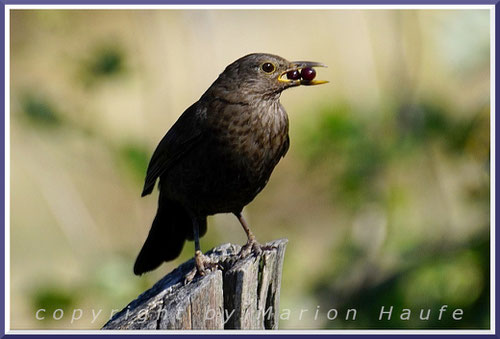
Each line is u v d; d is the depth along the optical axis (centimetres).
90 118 1326
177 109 1485
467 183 1150
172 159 952
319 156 1282
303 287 1243
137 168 1315
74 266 1485
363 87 1332
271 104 943
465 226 1121
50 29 1350
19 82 1320
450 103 1205
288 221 1467
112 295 1202
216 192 952
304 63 954
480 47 1098
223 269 873
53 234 1545
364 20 1402
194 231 970
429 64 1270
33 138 1346
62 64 1312
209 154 930
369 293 1012
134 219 1459
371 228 1217
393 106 1266
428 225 1191
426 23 1295
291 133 1502
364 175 1254
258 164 939
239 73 939
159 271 1258
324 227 1437
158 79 1420
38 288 1199
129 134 1350
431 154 1216
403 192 1220
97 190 1455
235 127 922
